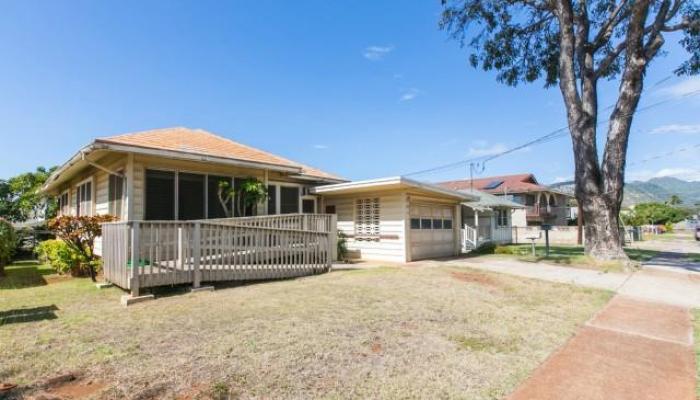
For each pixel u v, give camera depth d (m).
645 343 4.42
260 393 2.82
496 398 2.90
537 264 11.73
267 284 7.52
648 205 62.94
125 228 6.23
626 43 12.01
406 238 12.57
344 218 14.38
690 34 12.91
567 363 3.71
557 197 40.62
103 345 3.81
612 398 2.99
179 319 4.77
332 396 2.81
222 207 10.84
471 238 19.83
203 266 6.86
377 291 6.80
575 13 13.70
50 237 16.64
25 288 7.39
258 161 10.98
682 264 12.25
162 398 2.73
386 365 3.44
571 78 12.73
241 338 4.04
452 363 3.55
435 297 6.41
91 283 7.90
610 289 7.80
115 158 9.77
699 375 3.48
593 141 12.42
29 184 22.73
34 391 2.84
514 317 5.32
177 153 9.16
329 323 4.68
